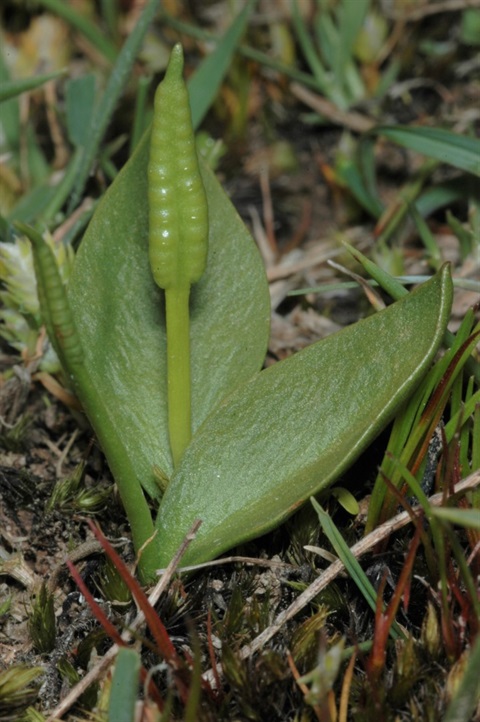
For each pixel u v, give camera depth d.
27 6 0.29
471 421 0.21
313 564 0.21
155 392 0.22
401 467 0.20
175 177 0.20
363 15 0.28
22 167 0.27
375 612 0.20
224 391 0.21
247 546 0.22
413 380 0.20
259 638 0.21
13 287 0.23
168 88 0.20
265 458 0.21
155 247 0.20
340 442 0.20
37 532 0.22
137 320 0.22
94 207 0.24
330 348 0.21
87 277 0.21
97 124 0.25
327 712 0.19
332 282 0.26
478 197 0.26
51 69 0.28
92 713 0.20
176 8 0.30
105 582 0.21
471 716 0.20
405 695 0.20
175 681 0.20
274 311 0.25
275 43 0.29
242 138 0.28
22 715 0.20
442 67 0.28
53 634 0.21
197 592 0.21
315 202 0.28
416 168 0.27
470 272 0.25
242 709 0.20
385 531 0.21
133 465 0.21
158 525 0.21
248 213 0.27
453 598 0.21
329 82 0.28
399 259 0.25
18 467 0.23
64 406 0.24
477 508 0.21
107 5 0.29
